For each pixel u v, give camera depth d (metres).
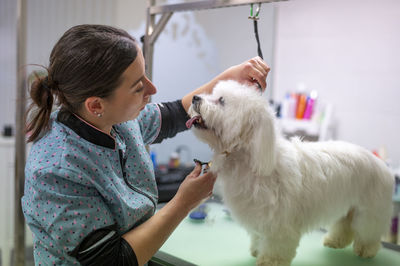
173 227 0.90
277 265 1.05
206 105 1.12
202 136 1.17
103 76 0.80
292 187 1.05
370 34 2.44
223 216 1.56
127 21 2.90
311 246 1.31
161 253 1.18
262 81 1.19
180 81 2.92
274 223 1.04
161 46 2.80
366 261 1.19
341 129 2.61
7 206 2.55
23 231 1.50
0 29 2.96
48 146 0.86
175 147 3.02
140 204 0.94
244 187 1.08
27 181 0.84
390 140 2.42
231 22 2.72
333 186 1.14
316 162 1.13
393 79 2.37
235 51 2.73
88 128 0.88
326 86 2.66
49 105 0.89
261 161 1.01
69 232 0.78
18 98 1.40
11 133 2.74
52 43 2.87
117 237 0.83
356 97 2.53
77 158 0.83
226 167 1.13
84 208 0.80
